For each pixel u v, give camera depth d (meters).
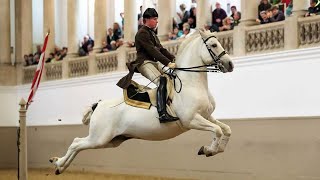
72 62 25.77
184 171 19.55
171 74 12.34
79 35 28.62
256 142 17.38
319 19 16.72
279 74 17.23
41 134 26.14
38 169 25.14
